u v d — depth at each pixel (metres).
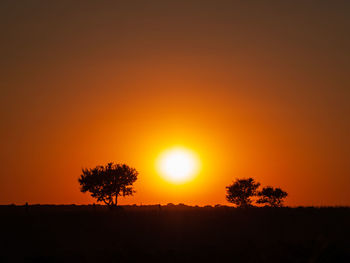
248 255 94.00
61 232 130.88
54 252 111.56
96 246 115.19
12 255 110.38
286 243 95.00
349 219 111.31
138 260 99.31
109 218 144.62
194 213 146.75
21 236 128.12
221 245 103.75
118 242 115.00
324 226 106.75
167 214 149.00
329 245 89.69
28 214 156.38
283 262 87.81
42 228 134.62
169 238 117.81
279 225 116.44
